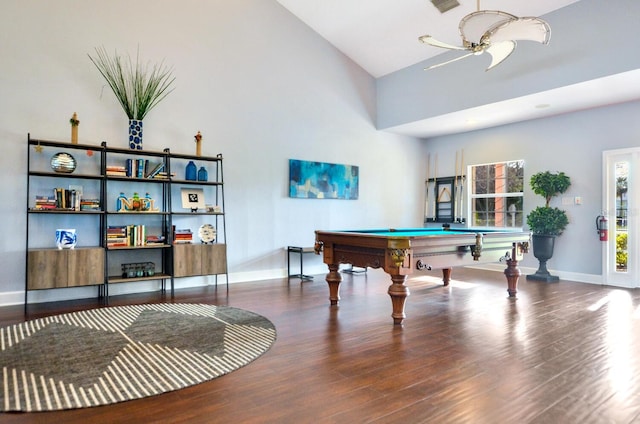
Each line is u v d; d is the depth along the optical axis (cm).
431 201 810
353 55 691
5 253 419
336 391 220
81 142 457
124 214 472
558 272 616
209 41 546
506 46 381
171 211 494
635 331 333
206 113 542
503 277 612
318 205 657
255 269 585
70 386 222
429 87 646
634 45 431
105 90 473
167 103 512
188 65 529
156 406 201
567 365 259
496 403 207
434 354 279
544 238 583
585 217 585
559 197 614
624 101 545
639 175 534
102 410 197
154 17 505
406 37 609
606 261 560
